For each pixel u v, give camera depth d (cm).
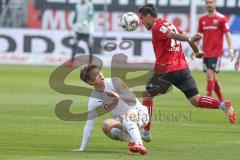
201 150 3569
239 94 6819
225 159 3297
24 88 6888
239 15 9919
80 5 9300
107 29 10044
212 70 5928
